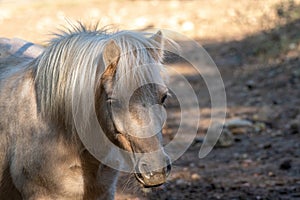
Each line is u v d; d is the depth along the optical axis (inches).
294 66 837.2
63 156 287.6
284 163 514.0
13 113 300.7
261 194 458.6
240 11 1214.9
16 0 1558.8
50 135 288.8
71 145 286.0
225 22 1170.0
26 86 302.2
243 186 477.7
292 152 552.4
